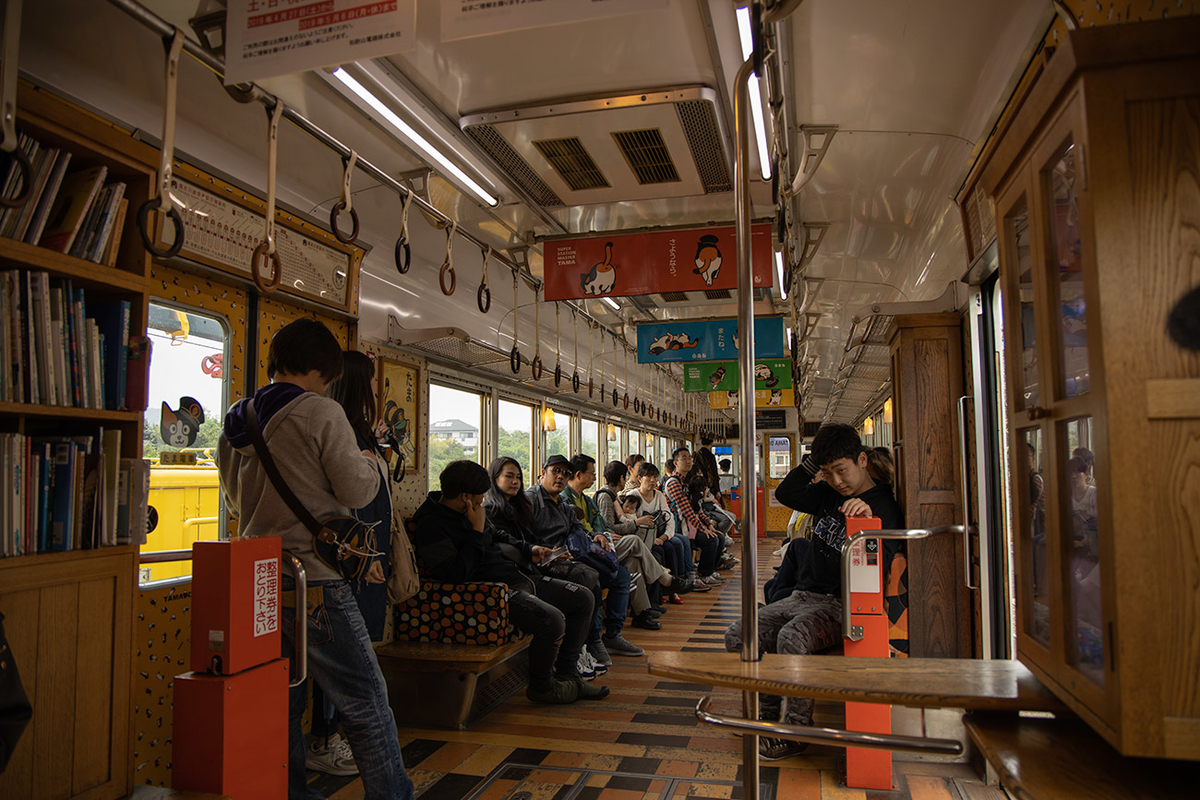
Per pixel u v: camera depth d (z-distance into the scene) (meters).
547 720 4.12
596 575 5.24
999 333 3.59
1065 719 1.59
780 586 4.21
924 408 3.88
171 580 3.08
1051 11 2.39
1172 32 1.16
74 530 2.03
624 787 3.23
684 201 4.86
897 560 3.75
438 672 4.01
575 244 5.43
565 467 5.73
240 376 3.46
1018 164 1.61
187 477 3.19
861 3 2.72
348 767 3.45
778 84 2.94
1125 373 1.14
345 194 3.06
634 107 3.52
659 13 2.88
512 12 1.90
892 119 3.67
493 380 6.62
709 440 20.31
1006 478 3.56
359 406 3.19
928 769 3.42
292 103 3.39
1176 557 1.12
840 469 3.55
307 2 2.11
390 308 4.73
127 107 2.86
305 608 2.32
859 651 3.14
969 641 3.73
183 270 3.15
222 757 2.05
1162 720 1.11
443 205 4.70
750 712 1.83
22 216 1.93
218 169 3.21
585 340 9.59
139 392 2.18
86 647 2.02
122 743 2.09
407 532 4.52
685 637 6.46
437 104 3.56
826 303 7.99
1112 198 1.17
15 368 1.90
